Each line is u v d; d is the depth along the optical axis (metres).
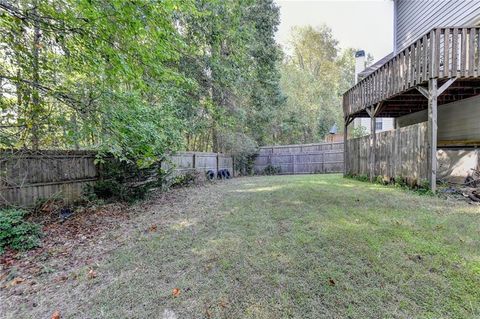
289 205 4.87
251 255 2.79
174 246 3.22
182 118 9.38
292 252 2.79
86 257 3.12
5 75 4.13
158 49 4.61
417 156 5.62
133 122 5.10
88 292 2.34
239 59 10.73
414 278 2.19
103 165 6.41
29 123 4.61
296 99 21.28
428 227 3.27
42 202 5.21
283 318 1.84
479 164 5.77
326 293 2.07
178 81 6.76
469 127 7.16
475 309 1.81
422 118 8.99
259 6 12.97
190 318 1.91
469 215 3.69
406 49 5.85
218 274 2.47
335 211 4.20
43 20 3.61
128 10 3.49
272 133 19.42
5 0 3.38
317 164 14.23
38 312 2.11
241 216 4.36
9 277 2.73
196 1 7.91
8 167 4.93
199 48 9.27
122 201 6.12
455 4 7.04
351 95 9.02
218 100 11.33
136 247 3.28
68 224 4.54
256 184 8.67
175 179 8.52
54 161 5.63
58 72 4.69
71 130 4.72
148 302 2.12
